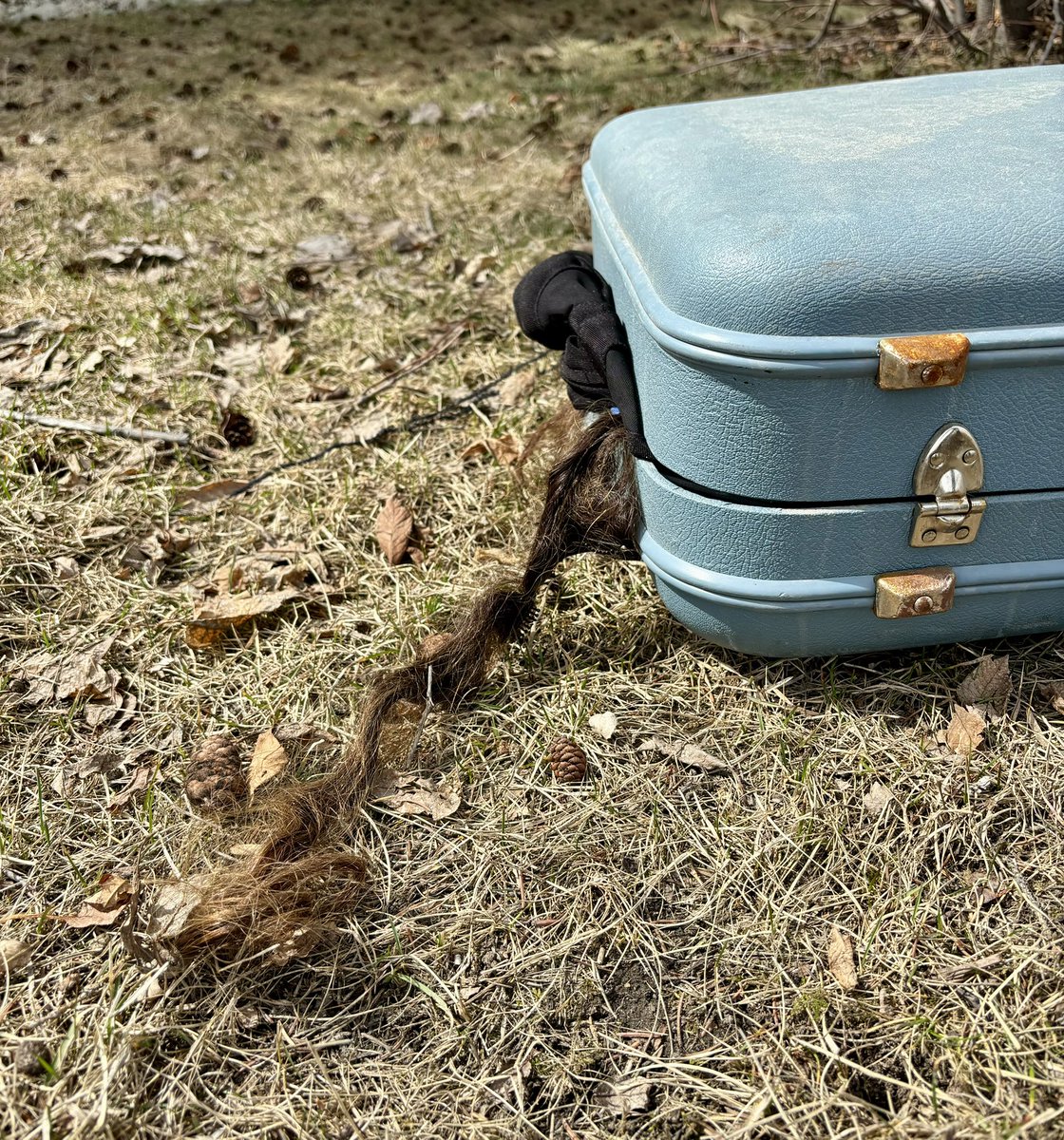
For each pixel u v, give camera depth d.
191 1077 1.24
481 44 6.07
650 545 1.63
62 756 1.67
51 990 1.33
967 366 1.32
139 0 7.25
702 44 5.64
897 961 1.32
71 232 3.58
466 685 1.71
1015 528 1.47
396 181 3.98
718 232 1.36
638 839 1.50
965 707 1.61
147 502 2.24
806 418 1.36
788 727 1.63
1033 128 1.60
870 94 1.95
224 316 3.01
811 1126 1.17
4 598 1.97
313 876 1.41
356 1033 1.30
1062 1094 1.17
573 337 1.88
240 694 1.78
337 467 2.34
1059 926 1.34
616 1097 1.22
